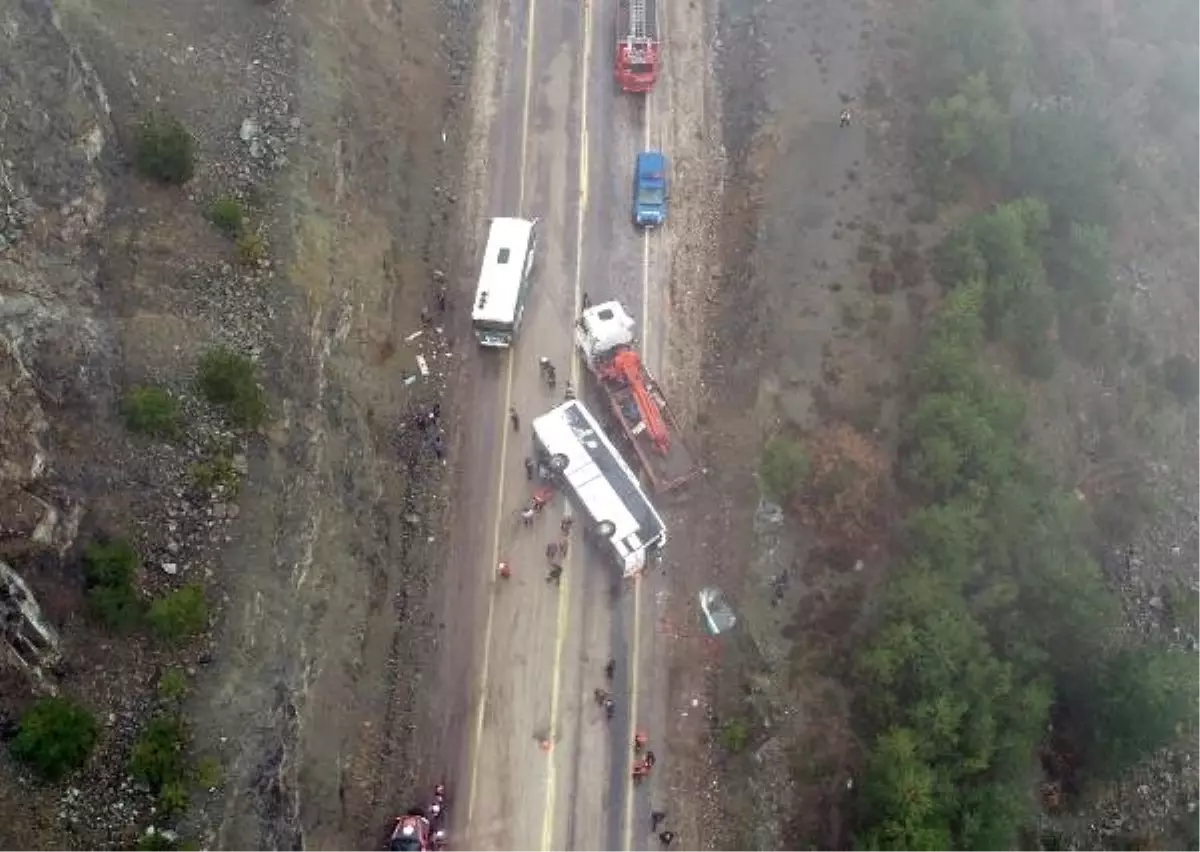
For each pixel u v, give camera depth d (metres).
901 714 42.66
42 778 31.09
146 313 39.38
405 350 50.94
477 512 48.44
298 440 41.31
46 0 38.94
